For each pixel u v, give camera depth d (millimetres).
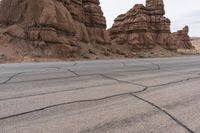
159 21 54625
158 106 4340
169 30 55688
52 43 25328
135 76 8961
